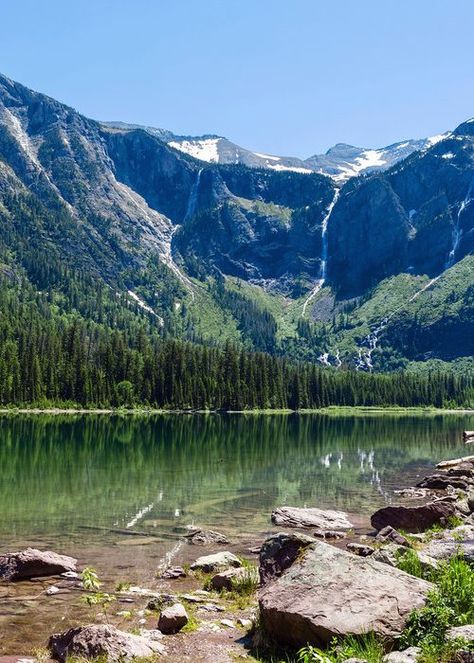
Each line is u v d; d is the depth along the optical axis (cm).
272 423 13600
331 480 4712
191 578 2130
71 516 3175
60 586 1992
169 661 1334
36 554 2164
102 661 1291
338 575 1440
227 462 5734
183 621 1567
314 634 1313
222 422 13588
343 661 1130
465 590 1373
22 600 1842
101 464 5384
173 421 13550
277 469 5297
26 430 9619
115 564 2297
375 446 7894
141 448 6988
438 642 1191
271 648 1396
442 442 8694
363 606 1334
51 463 5378
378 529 3012
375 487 4394
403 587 1404
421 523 2961
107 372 17550
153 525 3008
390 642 1248
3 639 1529
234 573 2009
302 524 3059
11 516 3142
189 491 4069
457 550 1902
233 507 3534
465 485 4319
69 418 13612
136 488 4141
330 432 10700
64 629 1602
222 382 18312
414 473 5209
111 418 14088
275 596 1426
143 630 1538
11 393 15375
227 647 1425
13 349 17262
